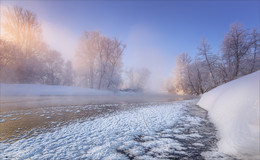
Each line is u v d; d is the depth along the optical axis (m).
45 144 3.32
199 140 3.63
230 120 3.75
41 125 5.11
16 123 5.40
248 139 2.54
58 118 6.27
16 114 7.20
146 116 6.61
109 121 5.66
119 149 3.09
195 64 29.30
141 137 3.89
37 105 10.43
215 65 24.00
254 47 20.03
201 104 9.95
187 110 8.33
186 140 3.64
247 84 4.05
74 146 3.22
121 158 2.68
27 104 10.95
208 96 9.23
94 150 3.02
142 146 3.26
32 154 2.81
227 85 6.62
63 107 9.58
